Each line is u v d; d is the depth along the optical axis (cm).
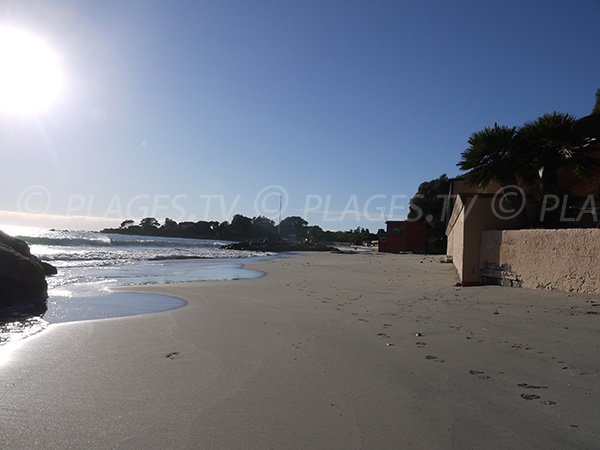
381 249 5241
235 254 4594
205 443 340
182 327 779
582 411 397
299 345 645
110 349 624
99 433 356
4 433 356
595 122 1431
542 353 580
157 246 6066
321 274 1958
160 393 447
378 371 519
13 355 590
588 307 837
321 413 398
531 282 1098
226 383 478
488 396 435
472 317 830
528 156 1420
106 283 1545
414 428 366
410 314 886
